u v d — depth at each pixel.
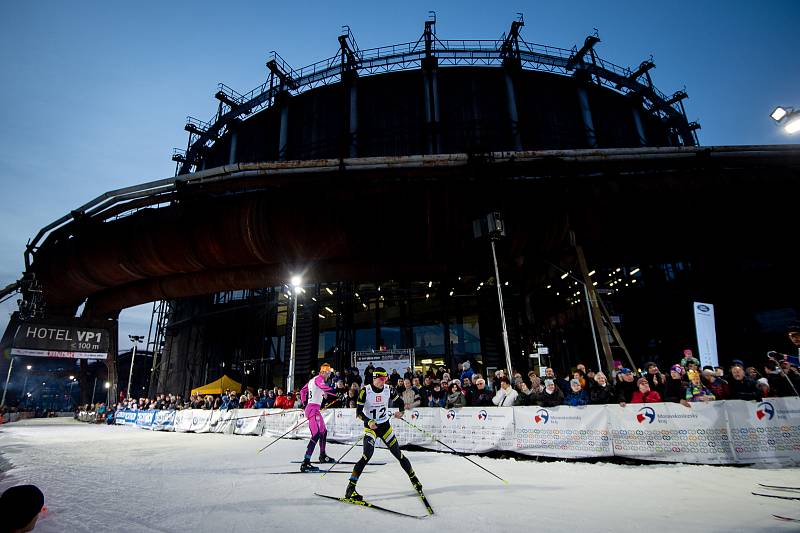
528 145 27.31
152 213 23.52
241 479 6.04
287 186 21.94
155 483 5.77
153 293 25.94
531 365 24.06
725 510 3.91
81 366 35.09
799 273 23.30
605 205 19.83
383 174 21.19
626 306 27.73
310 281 23.69
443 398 11.70
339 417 11.78
